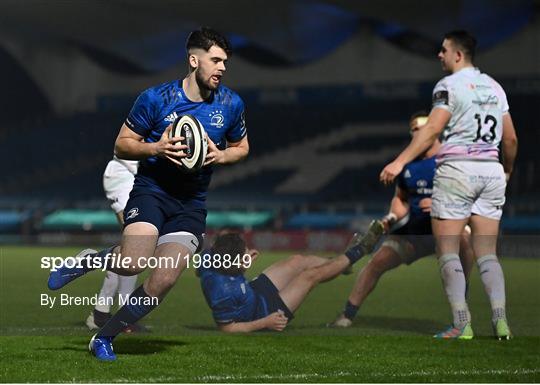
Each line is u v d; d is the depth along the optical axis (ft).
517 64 356.18
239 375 52.01
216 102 55.42
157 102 54.13
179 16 366.22
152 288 55.62
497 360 59.31
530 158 343.26
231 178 390.83
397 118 386.32
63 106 440.86
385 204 345.72
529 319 72.59
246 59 416.87
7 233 348.18
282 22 368.68
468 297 72.69
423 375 52.90
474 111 67.92
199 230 56.24
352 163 382.22
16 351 59.57
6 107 437.17
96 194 392.27
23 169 418.72
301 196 368.89
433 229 70.44
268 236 266.16
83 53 437.58
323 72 403.75
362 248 71.87
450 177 68.59
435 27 349.20
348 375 52.60
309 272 71.00
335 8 363.35
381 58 391.86
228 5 352.08
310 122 400.47
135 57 418.31
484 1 329.93
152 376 51.16
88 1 356.79
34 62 435.12
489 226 70.23
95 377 50.52
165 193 55.01
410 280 71.87
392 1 327.06
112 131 426.10
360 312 71.46
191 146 53.11
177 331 69.87
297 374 52.75
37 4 364.79
